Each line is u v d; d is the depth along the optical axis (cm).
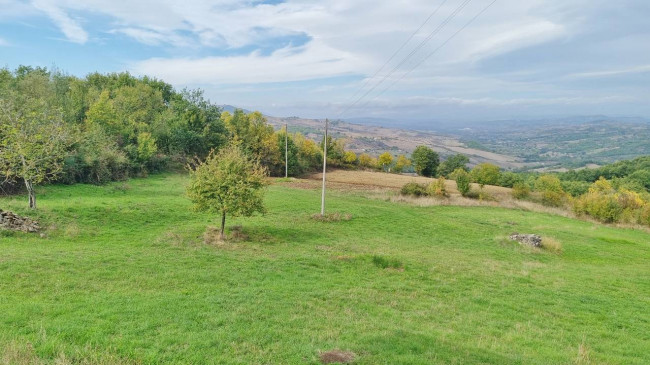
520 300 1927
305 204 4362
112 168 5075
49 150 2933
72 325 1127
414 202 5678
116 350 1004
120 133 6331
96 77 9850
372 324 1374
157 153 6969
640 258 3462
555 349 1340
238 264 2064
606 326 1664
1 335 1027
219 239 2662
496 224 4500
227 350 1059
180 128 7706
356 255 2436
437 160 12494
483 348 1230
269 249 2541
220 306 1427
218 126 8469
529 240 3531
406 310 1645
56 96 6588
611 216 5666
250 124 9250
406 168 12875
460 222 4394
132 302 1378
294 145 9481
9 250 1911
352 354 1055
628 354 1369
